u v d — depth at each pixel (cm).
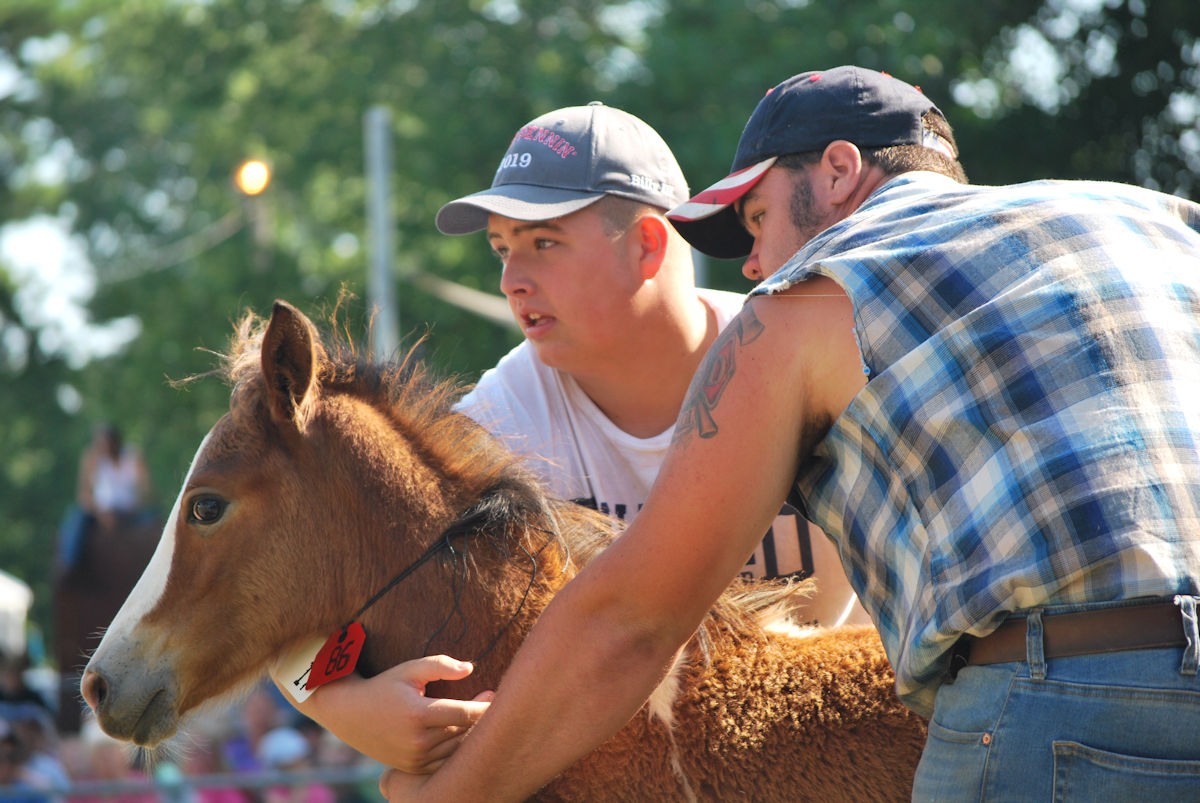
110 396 3288
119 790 823
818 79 328
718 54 2030
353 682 338
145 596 347
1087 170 1931
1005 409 258
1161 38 1838
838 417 281
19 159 3897
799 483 300
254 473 345
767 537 407
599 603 290
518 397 434
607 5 2517
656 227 416
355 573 347
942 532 263
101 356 3591
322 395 358
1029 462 253
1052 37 1917
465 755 307
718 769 331
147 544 1185
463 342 2508
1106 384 254
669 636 292
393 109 2631
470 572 347
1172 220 287
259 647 347
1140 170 1906
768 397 282
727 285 1914
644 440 427
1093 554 245
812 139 321
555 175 407
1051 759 248
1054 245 269
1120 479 247
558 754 300
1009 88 1953
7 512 3728
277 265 2969
